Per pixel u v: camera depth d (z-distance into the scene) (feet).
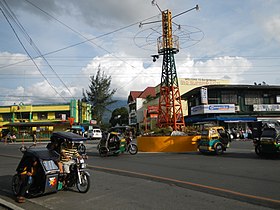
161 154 58.08
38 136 144.56
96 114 188.55
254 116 113.50
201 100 114.01
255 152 53.47
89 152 65.00
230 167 36.94
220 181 27.53
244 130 113.91
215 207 18.94
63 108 168.66
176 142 63.82
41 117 171.83
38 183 22.54
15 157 55.06
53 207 19.89
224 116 113.09
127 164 41.96
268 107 118.73
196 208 18.80
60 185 23.62
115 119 241.35
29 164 23.16
